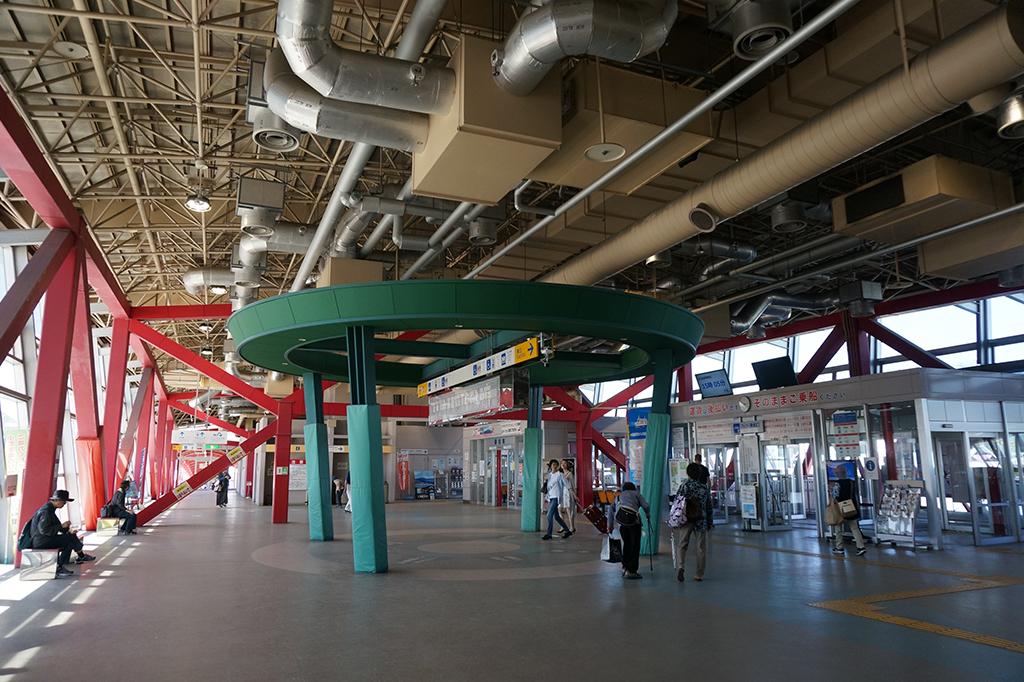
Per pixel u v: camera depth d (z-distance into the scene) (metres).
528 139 7.77
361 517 10.57
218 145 13.11
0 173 9.84
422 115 8.50
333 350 13.50
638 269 20.05
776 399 16.75
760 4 6.92
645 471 12.69
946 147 13.30
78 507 19.77
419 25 7.57
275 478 21.06
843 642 6.12
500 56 7.37
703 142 9.50
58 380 11.49
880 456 14.59
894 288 20.66
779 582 9.32
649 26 6.66
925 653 5.74
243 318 11.88
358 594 8.62
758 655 5.70
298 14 6.55
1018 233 12.28
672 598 8.23
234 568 11.05
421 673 5.24
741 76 6.63
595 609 7.60
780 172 8.86
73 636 6.48
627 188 10.52
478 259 19.36
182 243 19.30
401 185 13.18
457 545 14.21
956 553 12.31
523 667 5.38
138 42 10.60
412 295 10.13
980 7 7.74
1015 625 6.75
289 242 14.52
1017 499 14.54
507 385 11.70
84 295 14.12
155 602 8.17
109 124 12.73
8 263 16.14
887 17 8.19
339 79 7.27
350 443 10.79
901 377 13.88
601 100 8.12
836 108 7.97
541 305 10.25
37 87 11.47
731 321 20.86
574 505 16.55
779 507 17.88
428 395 16.08
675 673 5.22
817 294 20.98
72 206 11.73
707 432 19.11
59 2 9.52
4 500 11.93
